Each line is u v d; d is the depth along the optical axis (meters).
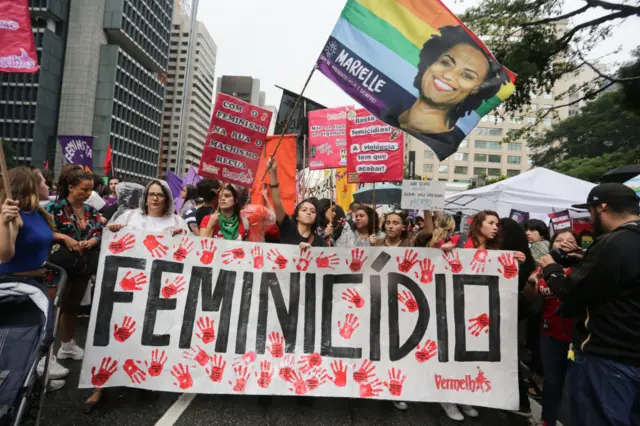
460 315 3.69
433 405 3.78
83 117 79.38
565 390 4.50
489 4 12.62
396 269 3.77
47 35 75.00
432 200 4.04
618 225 2.33
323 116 6.68
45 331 2.46
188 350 3.54
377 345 3.65
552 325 3.29
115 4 83.38
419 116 3.67
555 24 12.38
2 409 2.09
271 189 4.20
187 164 157.00
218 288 3.69
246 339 3.62
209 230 4.31
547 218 12.29
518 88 13.23
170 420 3.21
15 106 73.31
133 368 3.42
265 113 4.37
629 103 13.91
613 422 2.15
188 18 161.88
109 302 3.50
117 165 85.81
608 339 2.22
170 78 155.50
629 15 11.32
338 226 6.21
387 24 3.74
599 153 37.62
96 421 3.14
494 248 3.98
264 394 3.50
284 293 3.74
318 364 3.61
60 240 3.65
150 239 3.66
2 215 2.56
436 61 3.68
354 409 3.60
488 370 3.60
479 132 85.50
